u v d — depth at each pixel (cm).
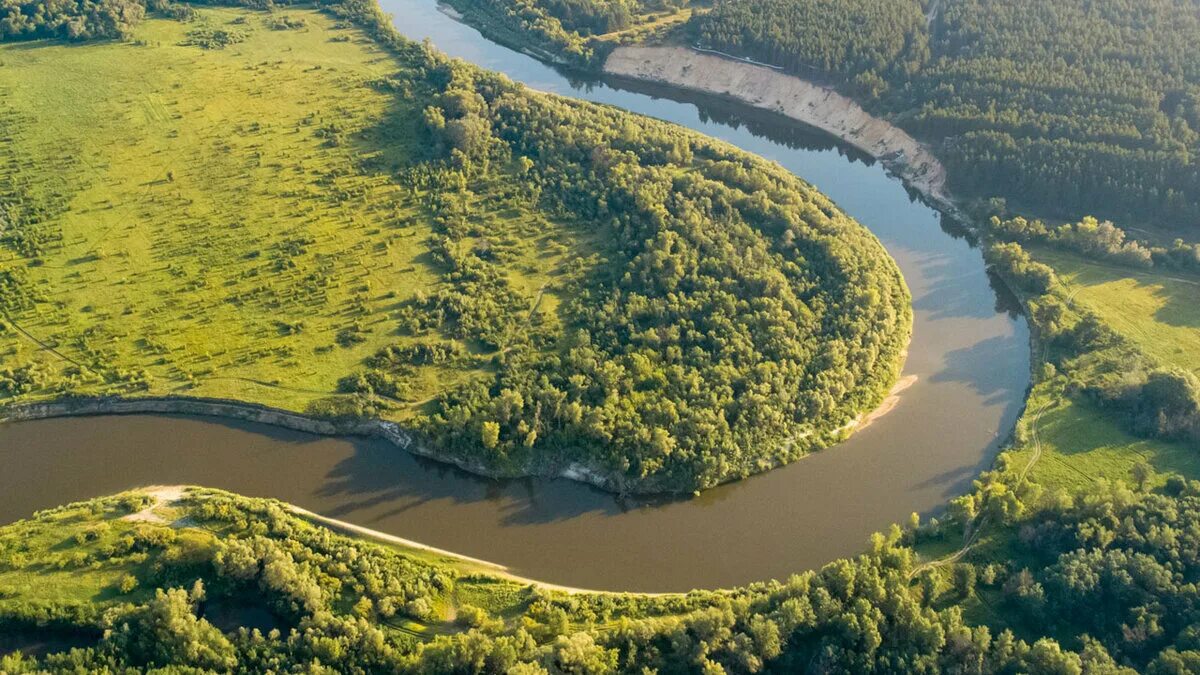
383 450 15150
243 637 11431
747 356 16200
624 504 14462
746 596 12606
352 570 12675
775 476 14988
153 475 14600
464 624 12150
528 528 14038
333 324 17225
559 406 15050
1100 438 15362
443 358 16388
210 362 16325
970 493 14675
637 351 16312
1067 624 12094
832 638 11631
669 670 11425
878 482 14988
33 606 11731
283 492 14400
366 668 11350
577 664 11150
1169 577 12150
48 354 16350
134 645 11256
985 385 17038
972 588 12719
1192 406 15238
